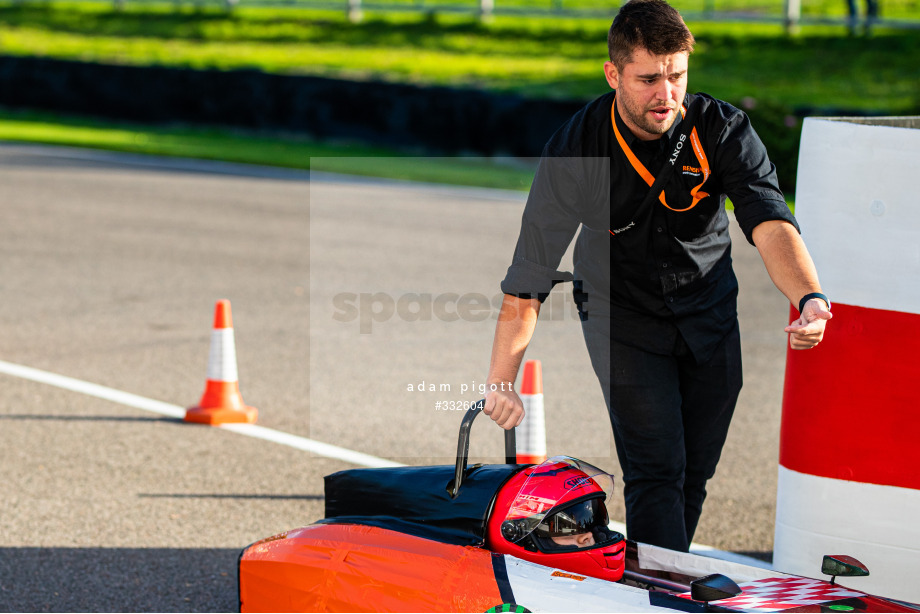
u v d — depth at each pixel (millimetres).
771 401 20359
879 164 9617
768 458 17297
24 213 39531
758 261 33000
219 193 44750
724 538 14055
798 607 7828
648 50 8836
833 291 9938
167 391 20266
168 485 15625
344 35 85562
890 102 55719
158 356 22594
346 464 16281
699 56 69312
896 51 66000
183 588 12367
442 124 54250
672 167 9469
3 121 67812
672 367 10445
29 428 18047
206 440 17594
